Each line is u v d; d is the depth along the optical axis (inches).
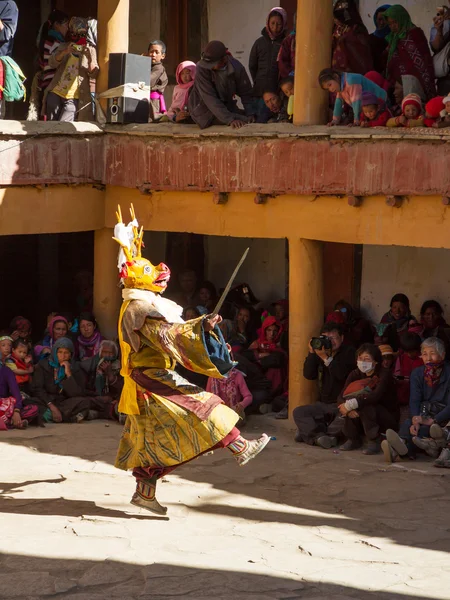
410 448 408.5
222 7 615.8
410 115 412.8
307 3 443.5
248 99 497.0
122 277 312.5
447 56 452.8
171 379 302.8
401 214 420.2
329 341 452.1
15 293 673.0
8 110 654.5
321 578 257.3
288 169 446.6
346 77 425.4
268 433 462.3
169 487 356.5
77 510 322.7
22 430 457.1
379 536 299.6
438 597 244.7
